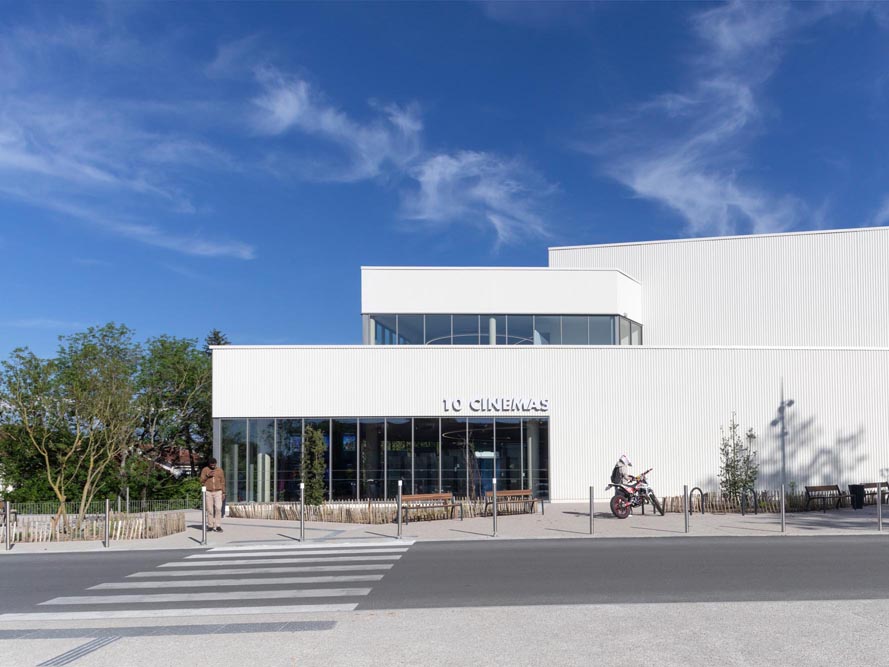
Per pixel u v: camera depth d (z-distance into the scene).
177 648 7.84
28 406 23.38
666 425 27.94
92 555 16.06
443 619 8.87
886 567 12.55
